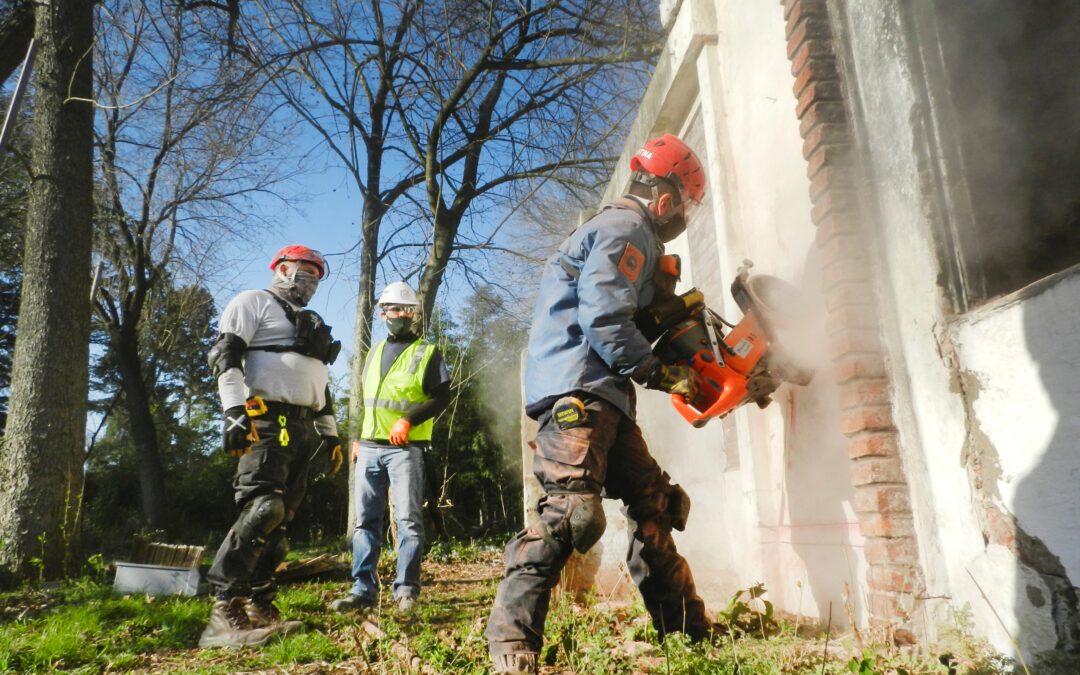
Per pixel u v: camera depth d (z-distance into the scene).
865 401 2.49
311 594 4.80
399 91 13.44
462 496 16.09
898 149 2.43
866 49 2.59
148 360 21.67
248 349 3.41
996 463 2.02
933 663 2.04
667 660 2.14
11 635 3.41
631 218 2.43
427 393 4.31
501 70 12.84
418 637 3.02
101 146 15.20
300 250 3.68
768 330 2.69
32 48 5.34
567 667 2.43
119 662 3.09
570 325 2.37
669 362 2.63
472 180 14.07
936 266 2.26
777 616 2.97
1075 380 1.77
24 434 6.98
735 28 3.80
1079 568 1.77
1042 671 1.86
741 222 3.76
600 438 2.28
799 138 3.03
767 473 3.41
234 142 13.66
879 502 2.41
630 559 2.56
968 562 2.13
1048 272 2.25
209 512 20.22
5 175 13.23
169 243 16.66
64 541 6.88
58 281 7.43
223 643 3.22
